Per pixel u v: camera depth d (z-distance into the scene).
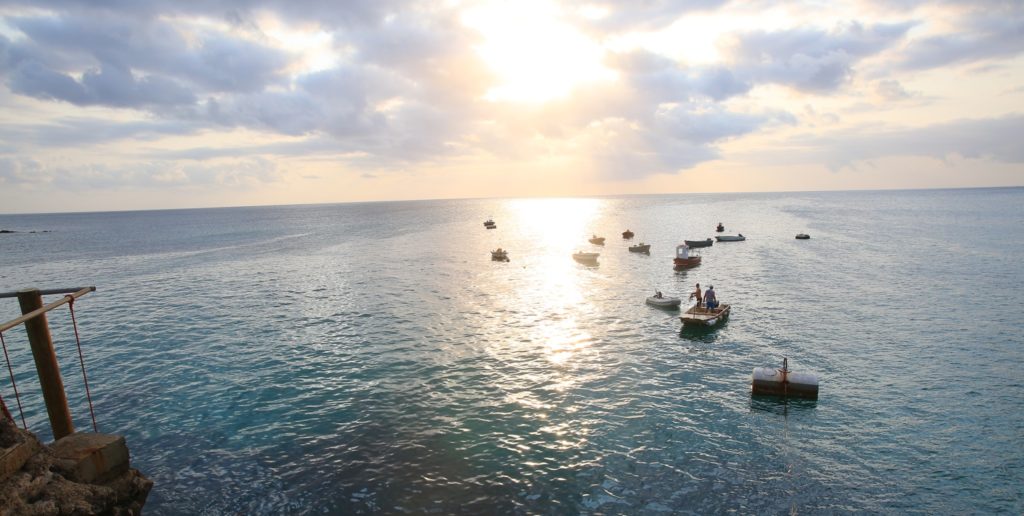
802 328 37.91
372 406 25.55
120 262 83.06
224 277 64.38
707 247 88.62
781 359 31.55
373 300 49.75
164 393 27.42
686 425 23.31
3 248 114.06
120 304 49.28
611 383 28.23
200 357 33.16
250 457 20.97
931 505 17.62
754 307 44.62
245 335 38.06
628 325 39.88
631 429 23.00
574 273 65.19
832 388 27.06
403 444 21.86
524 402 25.88
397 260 78.56
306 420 24.11
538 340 36.19
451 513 17.41
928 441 21.58
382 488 18.81
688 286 55.28
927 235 97.06
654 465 20.16
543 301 48.91
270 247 100.81
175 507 17.84
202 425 23.70
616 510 17.52
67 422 12.84
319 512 17.55
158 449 21.64
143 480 12.40
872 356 31.70
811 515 17.20
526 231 131.88
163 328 40.28
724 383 28.03
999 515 17.08
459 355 33.03
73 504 9.95
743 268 65.44
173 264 78.38
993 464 19.83
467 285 57.38
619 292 52.91
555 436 22.44
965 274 56.88
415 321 41.62
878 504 17.70
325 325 40.69
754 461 20.34
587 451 21.22
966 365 29.77
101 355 33.84
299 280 61.34
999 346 32.88
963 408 24.42
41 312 11.30
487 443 21.88
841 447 21.28
